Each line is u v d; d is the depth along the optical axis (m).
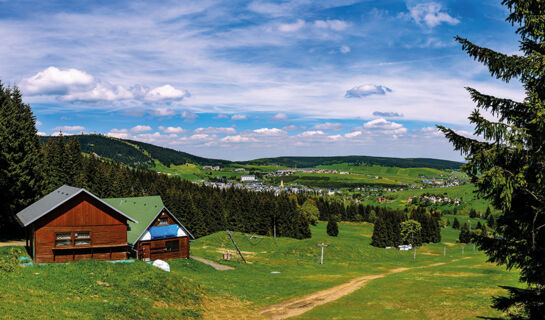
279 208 131.75
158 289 27.30
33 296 20.78
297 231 124.38
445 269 61.84
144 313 22.38
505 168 14.26
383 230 123.19
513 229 14.66
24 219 33.56
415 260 94.38
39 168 56.97
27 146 55.97
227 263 57.53
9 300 19.16
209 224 121.81
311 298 34.12
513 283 40.38
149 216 49.91
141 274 29.45
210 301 29.23
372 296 34.91
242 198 143.25
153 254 48.59
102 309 21.08
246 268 56.00
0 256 28.72
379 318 26.61
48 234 31.80
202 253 71.31
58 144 102.00
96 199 33.94
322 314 28.16
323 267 69.19
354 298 34.06
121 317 20.75
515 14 15.38
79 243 33.16
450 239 160.88
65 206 32.66
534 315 15.55
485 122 13.98
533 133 14.08
